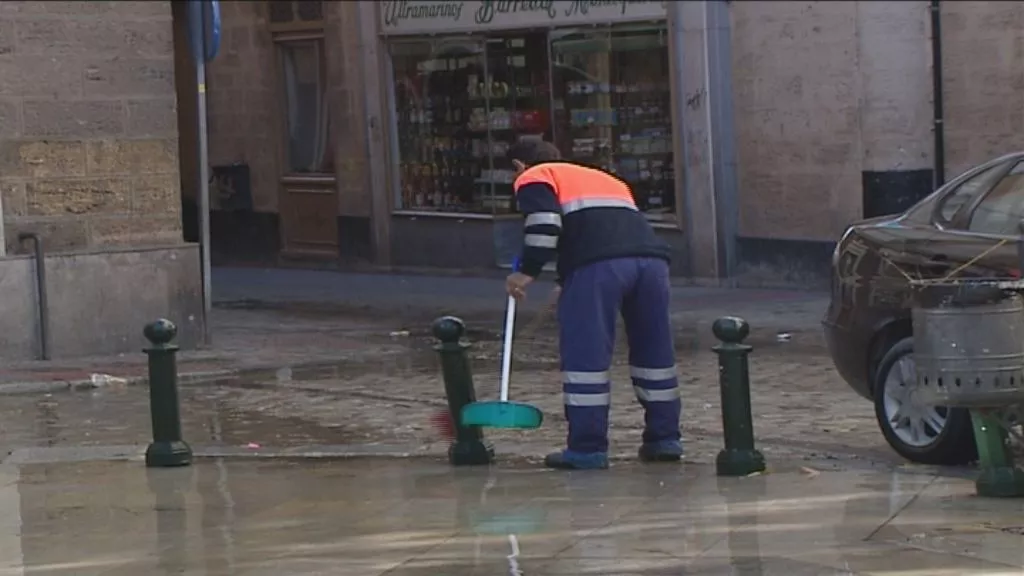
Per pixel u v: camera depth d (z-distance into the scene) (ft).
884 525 64.44
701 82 167.63
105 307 122.83
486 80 189.67
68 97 120.78
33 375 112.88
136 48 123.24
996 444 69.56
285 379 114.83
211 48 125.70
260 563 61.52
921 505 68.13
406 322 151.23
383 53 200.34
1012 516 65.21
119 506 73.10
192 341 128.16
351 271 205.67
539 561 60.44
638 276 79.05
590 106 179.42
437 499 72.69
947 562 58.03
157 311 125.49
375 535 65.67
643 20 171.53
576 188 78.69
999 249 75.56
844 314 84.23
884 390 80.89
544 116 184.55
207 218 128.36
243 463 83.97
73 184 121.49
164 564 61.87
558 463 80.02
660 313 80.07
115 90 122.62
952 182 81.76
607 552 61.41
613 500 71.20
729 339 77.30
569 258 78.89
